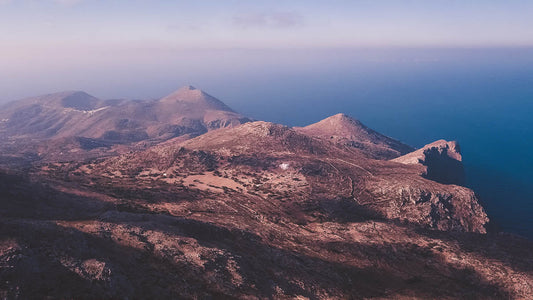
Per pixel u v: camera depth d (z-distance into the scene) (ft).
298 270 221.05
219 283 163.84
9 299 106.01
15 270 117.39
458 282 268.00
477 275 280.31
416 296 229.86
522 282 267.59
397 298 221.66
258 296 166.91
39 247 136.46
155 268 157.48
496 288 263.90
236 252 215.51
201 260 176.24
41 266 126.21
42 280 119.85
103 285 127.44
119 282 133.18
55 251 137.90
